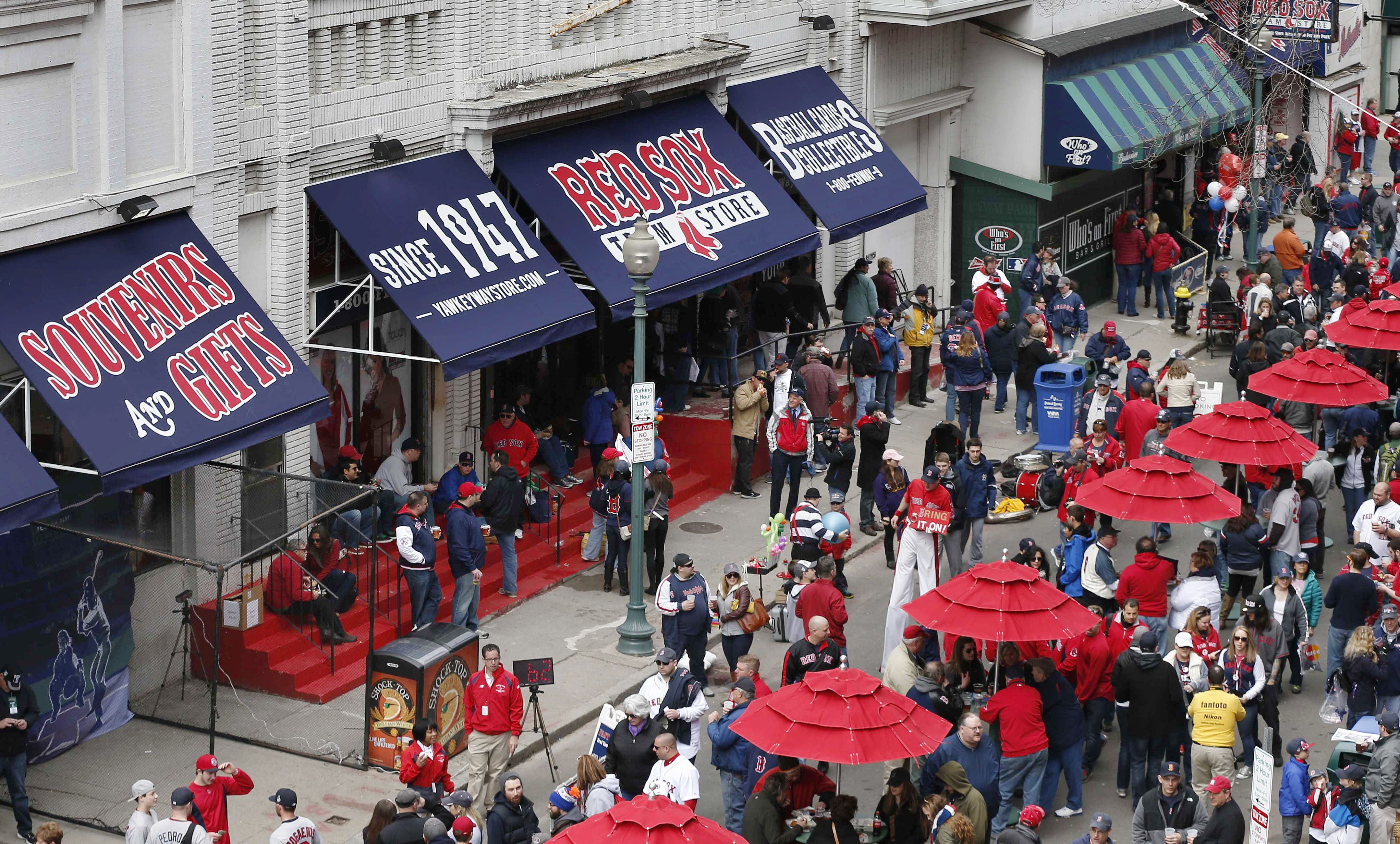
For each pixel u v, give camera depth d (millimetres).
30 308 37562
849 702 33188
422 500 44344
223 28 42219
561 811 35375
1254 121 78062
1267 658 41156
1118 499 45094
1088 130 74438
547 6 52344
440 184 48719
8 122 37500
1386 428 62656
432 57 49312
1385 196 89250
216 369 39781
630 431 55906
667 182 55469
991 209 76562
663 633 44344
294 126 44750
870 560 54562
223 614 42312
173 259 40875
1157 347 76062
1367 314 61000
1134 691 38562
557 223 51344
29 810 36312
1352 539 56375
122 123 39812
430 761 36406
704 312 61656
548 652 46312
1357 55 108438
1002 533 56625
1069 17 78250
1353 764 37406
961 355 62531
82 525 39750
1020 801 38781
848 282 66688
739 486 58438
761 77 63750
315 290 46469
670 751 35312
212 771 34219
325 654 43281
